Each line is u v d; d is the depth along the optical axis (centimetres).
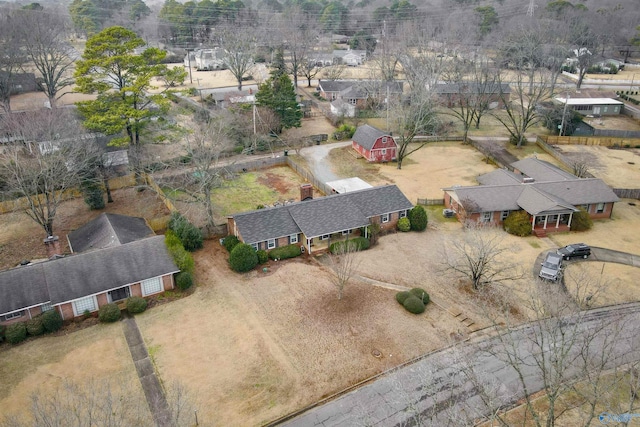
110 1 17188
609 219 5228
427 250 4572
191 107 8650
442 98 8425
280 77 8088
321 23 16200
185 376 3106
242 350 3331
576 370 3012
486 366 3122
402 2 16462
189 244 4509
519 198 5081
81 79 5212
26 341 3419
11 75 7950
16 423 2408
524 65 10206
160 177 5606
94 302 3694
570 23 12200
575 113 8100
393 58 10762
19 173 4550
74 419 2508
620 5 14425
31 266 3681
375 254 4509
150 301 3844
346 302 3812
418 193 5850
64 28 10619
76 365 3192
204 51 13000
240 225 4425
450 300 3847
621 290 3938
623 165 6775
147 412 2802
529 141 7812
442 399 2858
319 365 3195
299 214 4606
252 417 2812
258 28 13612
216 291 3969
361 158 7000
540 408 2783
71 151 4831
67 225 4959
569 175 5581
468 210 4888
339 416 2803
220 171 5472
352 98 9338
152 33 14675
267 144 7188
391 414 2797
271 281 4097
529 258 4422
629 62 13725
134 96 5478
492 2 16800
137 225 4612
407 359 3231
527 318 3600
